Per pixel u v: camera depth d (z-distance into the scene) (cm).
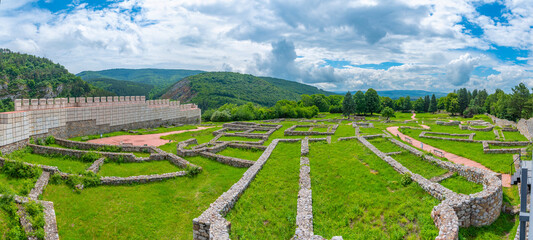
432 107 13238
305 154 2720
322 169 2278
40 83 13350
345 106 9069
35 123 3083
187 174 2289
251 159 2741
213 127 5550
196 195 1959
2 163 2194
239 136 4012
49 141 3170
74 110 3725
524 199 948
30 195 1783
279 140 3359
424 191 1712
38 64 17050
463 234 1379
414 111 14450
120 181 2088
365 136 3581
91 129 4019
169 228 1594
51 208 1681
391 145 3095
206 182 2178
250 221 1498
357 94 10794
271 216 1558
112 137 4006
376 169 2217
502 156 2748
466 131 4750
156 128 5038
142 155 2808
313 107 10550
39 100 3447
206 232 1359
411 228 1379
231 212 1559
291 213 1579
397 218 1478
